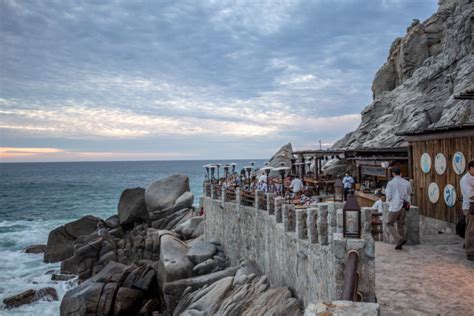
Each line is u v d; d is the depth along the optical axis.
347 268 6.39
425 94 37.94
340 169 34.62
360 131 43.72
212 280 18.31
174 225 34.16
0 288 25.20
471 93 13.62
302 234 12.14
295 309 11.60
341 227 7.56
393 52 52.59
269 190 21.53
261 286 14.95
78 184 119.88
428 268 9.39
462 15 37.09
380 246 11.76
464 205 10.20
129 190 38.03
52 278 26.66
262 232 17.09
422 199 15.52
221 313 14.12
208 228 27.05
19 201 76.88
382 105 44.56
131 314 19.73
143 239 30.09
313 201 18.20
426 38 46.38
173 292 18.39
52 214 60.34
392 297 7.68
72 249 32.50
